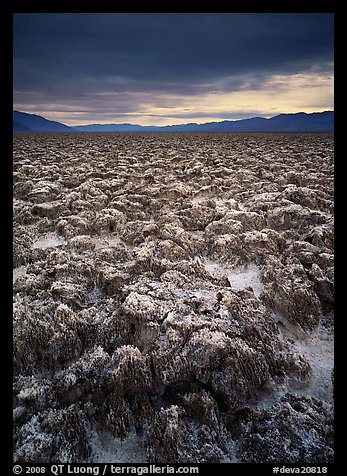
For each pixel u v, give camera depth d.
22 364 5.21
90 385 4.76
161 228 10.62
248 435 4.41
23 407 4.50
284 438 4.29
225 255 9.11
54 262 8.31
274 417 4.57
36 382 4.85
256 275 8.49
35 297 6.70
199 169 19.20
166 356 4.97
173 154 26.91
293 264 8.05
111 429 4.43
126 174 17.92
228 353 4.96
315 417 4.55
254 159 23.45
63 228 10.81
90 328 5.86
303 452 4.14
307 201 12.41
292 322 6.54
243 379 4.85
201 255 9.45
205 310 5.83
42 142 40.31
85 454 4.22
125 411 4.55
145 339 5.46
